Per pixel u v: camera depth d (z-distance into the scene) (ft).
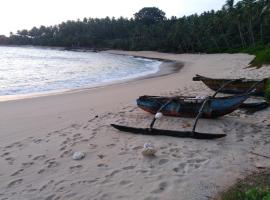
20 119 34.58
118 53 303.89
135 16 419.13
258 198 13.75
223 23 218.79
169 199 15.97
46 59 185.16
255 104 32.65
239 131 25.93
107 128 28.55
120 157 21.65
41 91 59.16
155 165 20.04
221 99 28.14
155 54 256.32
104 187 17.65
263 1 187.73
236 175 18.01
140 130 26.27
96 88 61.00
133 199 16.20
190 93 46.16
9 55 233.14
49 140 26.25
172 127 28.17
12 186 18.40
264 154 20.86
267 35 182.09
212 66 114.73
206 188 16.76
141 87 58.90
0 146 25.34
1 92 57.82
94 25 424.05
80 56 237.66
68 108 40.19
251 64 84.53
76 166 20.63
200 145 23.11
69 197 16.85
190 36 243.19
